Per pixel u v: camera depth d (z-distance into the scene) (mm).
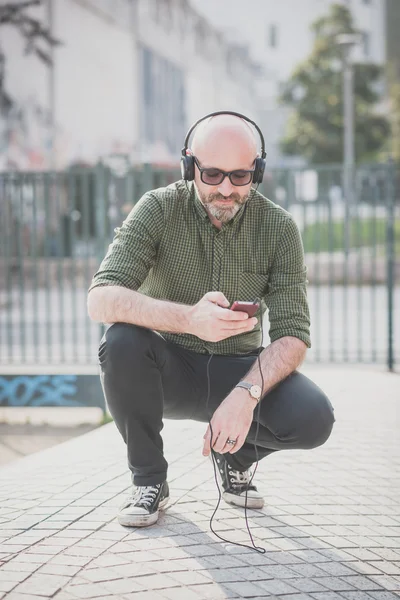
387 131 26484
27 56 18969
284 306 2781
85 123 21359
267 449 2887
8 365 7008
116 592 2266
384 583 2404
